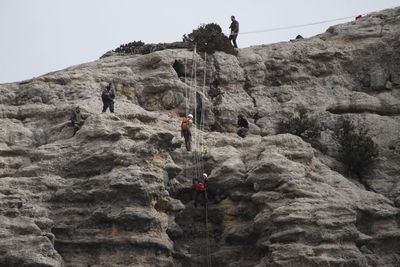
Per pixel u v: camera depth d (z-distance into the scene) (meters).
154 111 151.38
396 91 161.12
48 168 132.88
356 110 155.00
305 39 170.62
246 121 151.38
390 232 132.12
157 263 127.94
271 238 126.50
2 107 145.25
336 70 162.88
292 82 161.12
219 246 135.25
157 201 130.75
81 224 128.75
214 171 137.50
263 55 164.25
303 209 126.44
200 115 152.50
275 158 133.50
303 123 151.38
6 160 135.25
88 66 158.38
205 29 165.62
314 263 123.12
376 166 145.75
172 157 139.75
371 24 169.62
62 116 143.62
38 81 150.00
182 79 156.75
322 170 137.88
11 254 121.50
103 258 127.12
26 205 126.50
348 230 126.19
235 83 158.88
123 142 132.00
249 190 135.00
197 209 137.25
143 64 156.75
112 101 140.62
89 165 131.88
